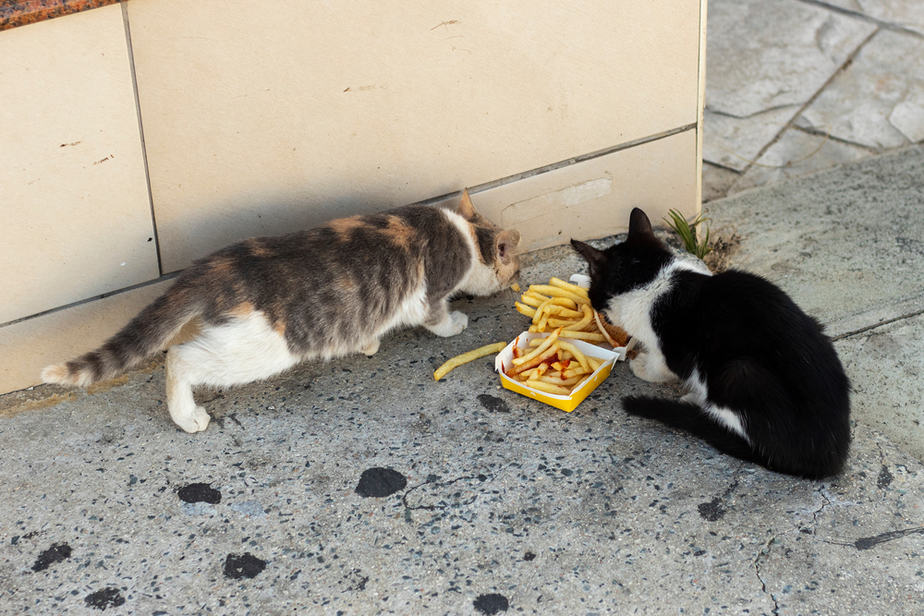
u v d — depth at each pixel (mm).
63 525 3363
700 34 4484
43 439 3730
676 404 3639
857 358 4238
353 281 3701
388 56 3932
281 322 3586
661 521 3289
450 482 3480
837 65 6613
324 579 3129
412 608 3014
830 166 5844
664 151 4777
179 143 3740
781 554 3152
